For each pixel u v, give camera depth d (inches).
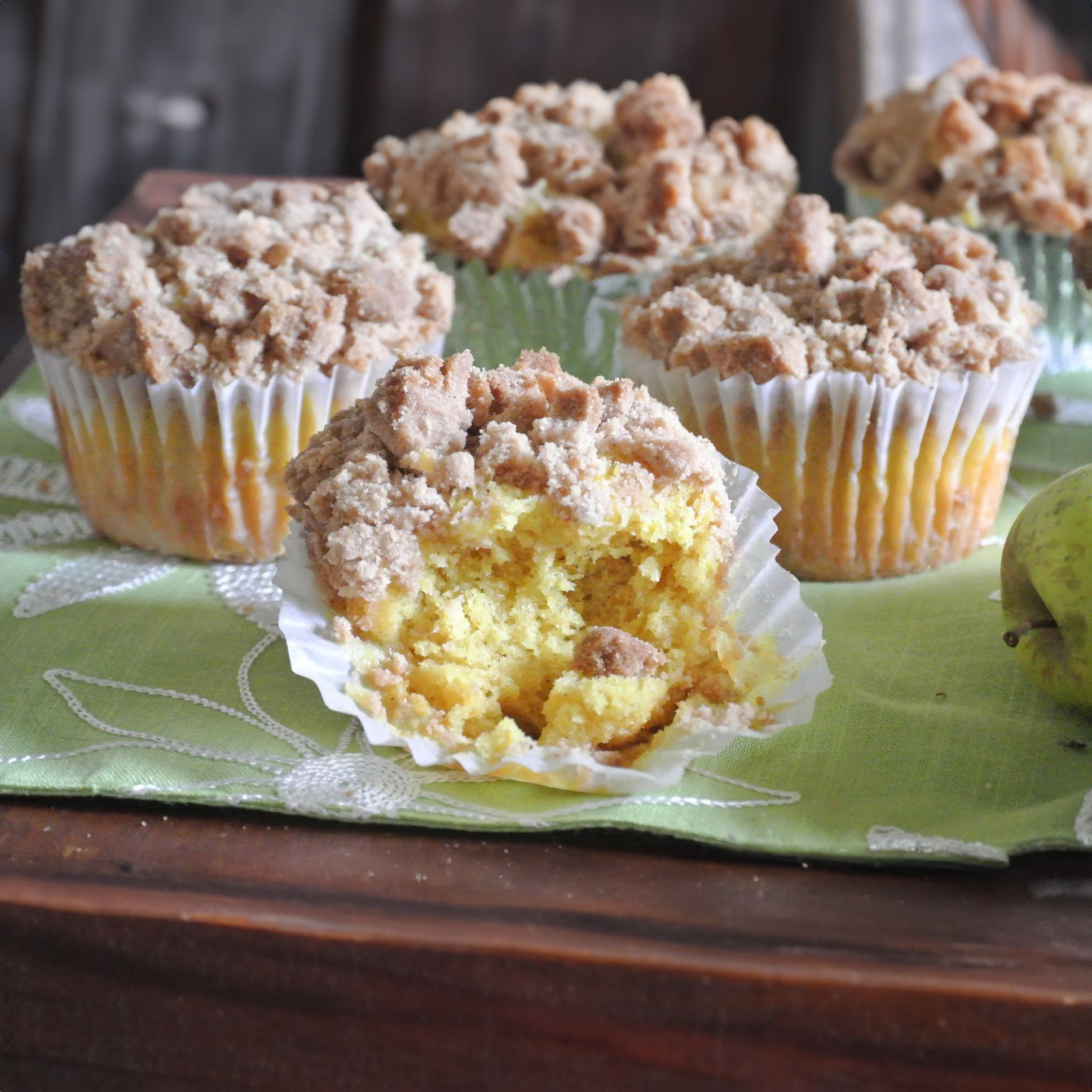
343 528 19.6
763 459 21.2
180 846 18.7
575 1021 18.0
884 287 21.1
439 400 19.8
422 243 22.3
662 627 19.9
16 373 23.3
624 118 24.1
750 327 21.0
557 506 19.5
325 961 18.1
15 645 20.5
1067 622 19.4
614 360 22.2
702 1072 18.0
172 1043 18.4
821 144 36.5
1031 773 19.3
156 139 38.8
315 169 39.4
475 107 38.1
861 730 19.7
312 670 19.4
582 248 23.2
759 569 20.0
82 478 21.7
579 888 18.5
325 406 21.3
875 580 21.6
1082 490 19.6
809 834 18.8
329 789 19.1
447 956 18.0
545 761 19.1
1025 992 17.7
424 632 19.7
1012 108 24.1
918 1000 17.8
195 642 20.6
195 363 21.0
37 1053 18.5
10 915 18.3
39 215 38.8
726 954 17.9
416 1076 18.3
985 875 18.6
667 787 19.2
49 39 37.7
